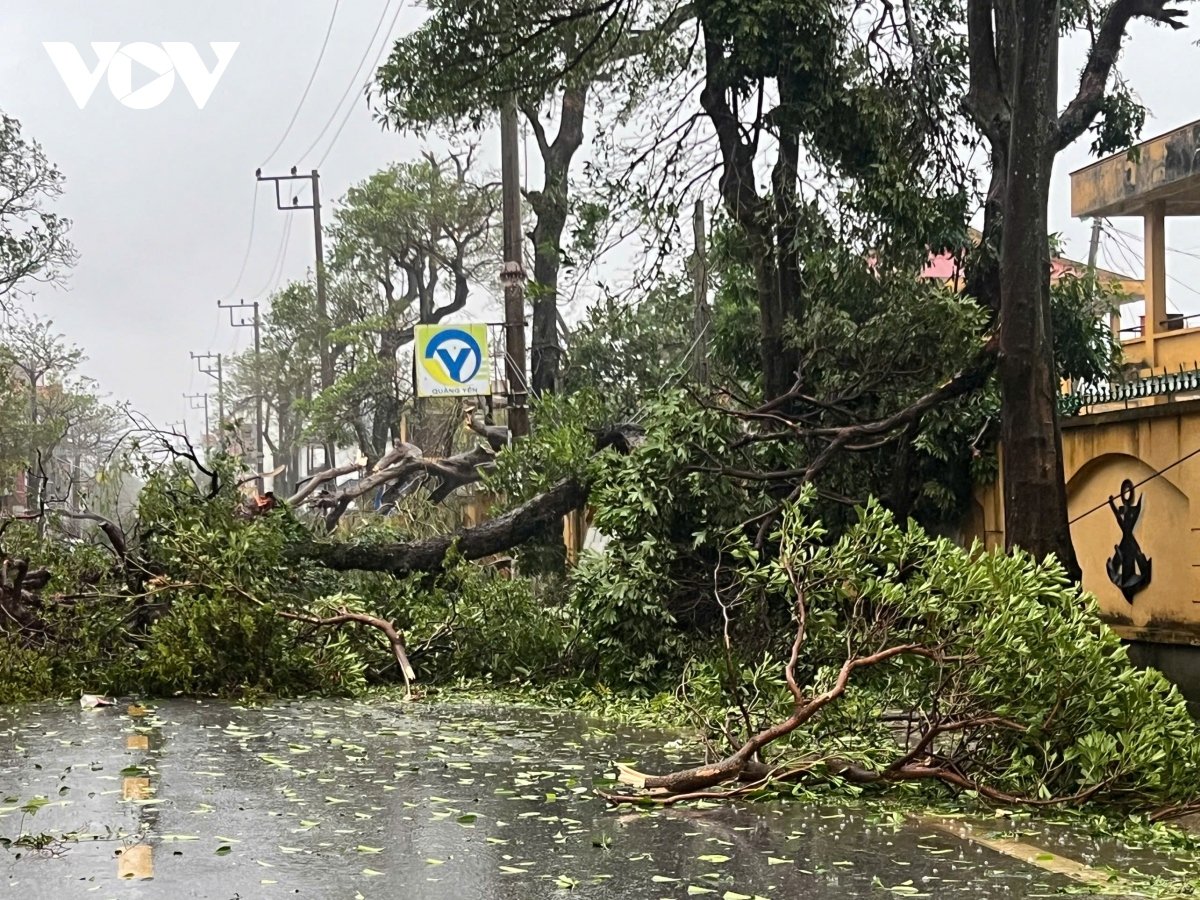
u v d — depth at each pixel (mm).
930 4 15336
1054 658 7020
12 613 13133
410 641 14031
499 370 30859
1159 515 10938
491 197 34938
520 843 5980
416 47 15477
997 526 13531
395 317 36375
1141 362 21250
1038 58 10672
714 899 4977
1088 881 5352
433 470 23047
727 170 15094
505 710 11961
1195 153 19906
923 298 13750
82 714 10984
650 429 13203
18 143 29844
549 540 17297
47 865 5340
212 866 5375
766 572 8594
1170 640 10727
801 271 15109
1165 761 6750
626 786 7555
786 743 8008
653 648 12711
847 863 5637
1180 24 11094
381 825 6348
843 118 14406
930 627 7418
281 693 12805
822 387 14719
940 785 7645
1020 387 10617
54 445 36812
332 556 15484
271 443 50344
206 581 12664
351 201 35594
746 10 14195
